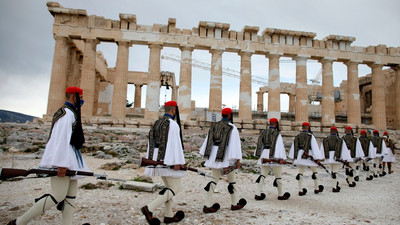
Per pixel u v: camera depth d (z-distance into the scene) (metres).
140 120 27.08
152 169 4.96
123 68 28.67
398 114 34.19
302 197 8.45
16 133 15.68
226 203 7.07
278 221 5.50
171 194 4.99
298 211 6.54
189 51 29.78
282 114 41.38
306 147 8.82
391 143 15.12
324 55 32.16
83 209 5.70
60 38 28.16
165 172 4.94
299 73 31.55
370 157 13.04
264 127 29.42
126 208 5.94
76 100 4.34
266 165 7.69
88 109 27.64
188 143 17.38
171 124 5.09
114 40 29.44
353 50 33.16
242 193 8.55
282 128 29.81
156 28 29.55
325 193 9.29
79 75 34.41
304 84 31.27
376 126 32.56
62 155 3.88
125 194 7.14
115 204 6.19
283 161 7.65
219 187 8.98
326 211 6.79
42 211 3.83
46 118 25.97
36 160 11.18
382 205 7.76
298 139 9.08
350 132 11.90
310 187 10.23
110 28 28.86
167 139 4.97
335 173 9.70
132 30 29.14
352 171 10.81
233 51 31.34
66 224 4.23
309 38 32.09
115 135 18.91
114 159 12.57
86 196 6.74
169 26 29.84
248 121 29.39
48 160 3.89
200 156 14.45
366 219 6.18
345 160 9.98
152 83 28.72
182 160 5.08
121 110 28.22
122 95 28.38
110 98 44.53
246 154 16.34
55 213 5.44
